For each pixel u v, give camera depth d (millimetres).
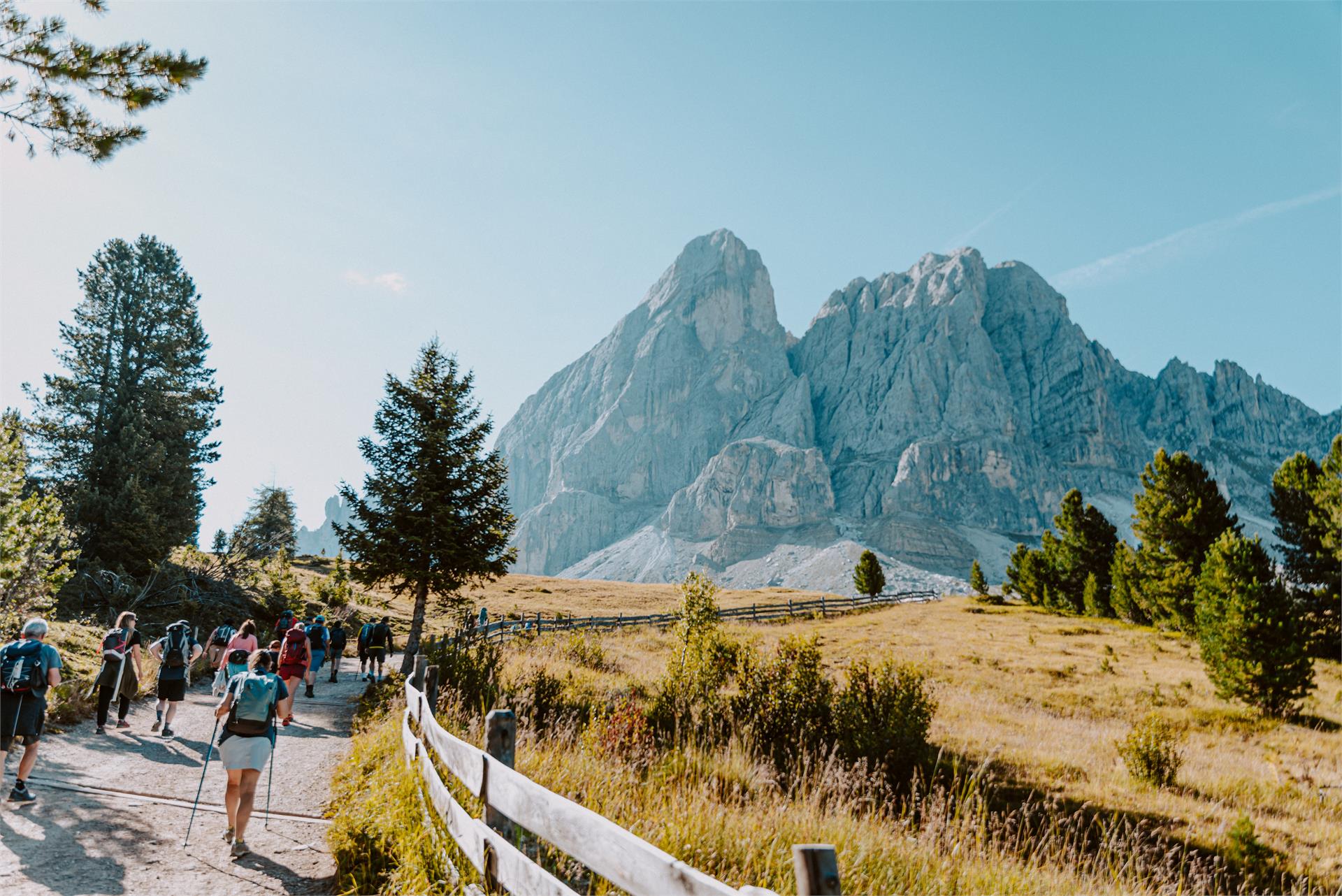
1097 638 41281
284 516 62469
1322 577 41562
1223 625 24484
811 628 46094
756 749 12969
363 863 6055
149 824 7188
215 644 17953
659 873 2414
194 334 36219
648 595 78938
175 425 33875
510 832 4414
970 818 8594
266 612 32844
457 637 23344
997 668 30500
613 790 7062
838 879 1921
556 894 3268
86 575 27203
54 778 8508
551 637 35406
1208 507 42469
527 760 7707
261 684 6859
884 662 15727
